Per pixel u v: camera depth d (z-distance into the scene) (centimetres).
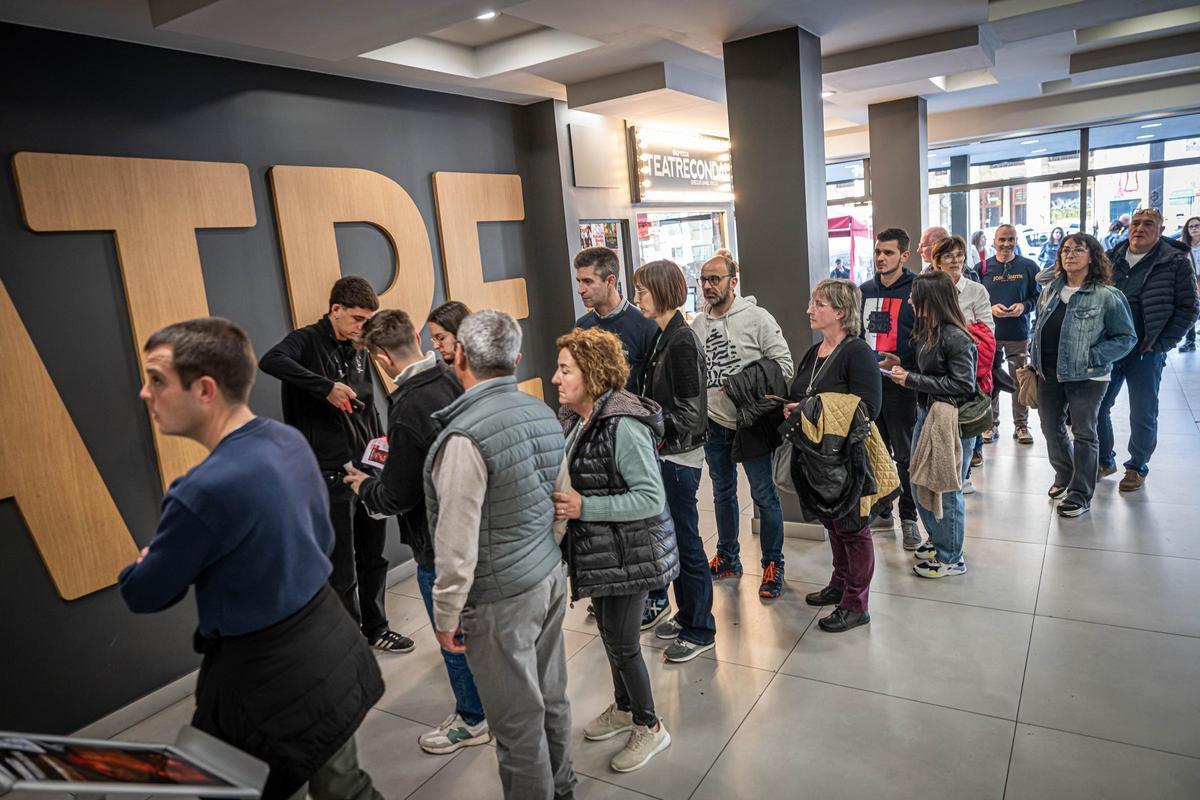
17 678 265
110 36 290
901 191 732
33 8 254
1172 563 340
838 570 327
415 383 216
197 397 151
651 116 550
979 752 229
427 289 435
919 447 333
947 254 420
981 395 331
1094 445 398
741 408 328
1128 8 426
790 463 308
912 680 270
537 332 539
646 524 214
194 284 316
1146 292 415
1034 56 586
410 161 433
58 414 271
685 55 431
